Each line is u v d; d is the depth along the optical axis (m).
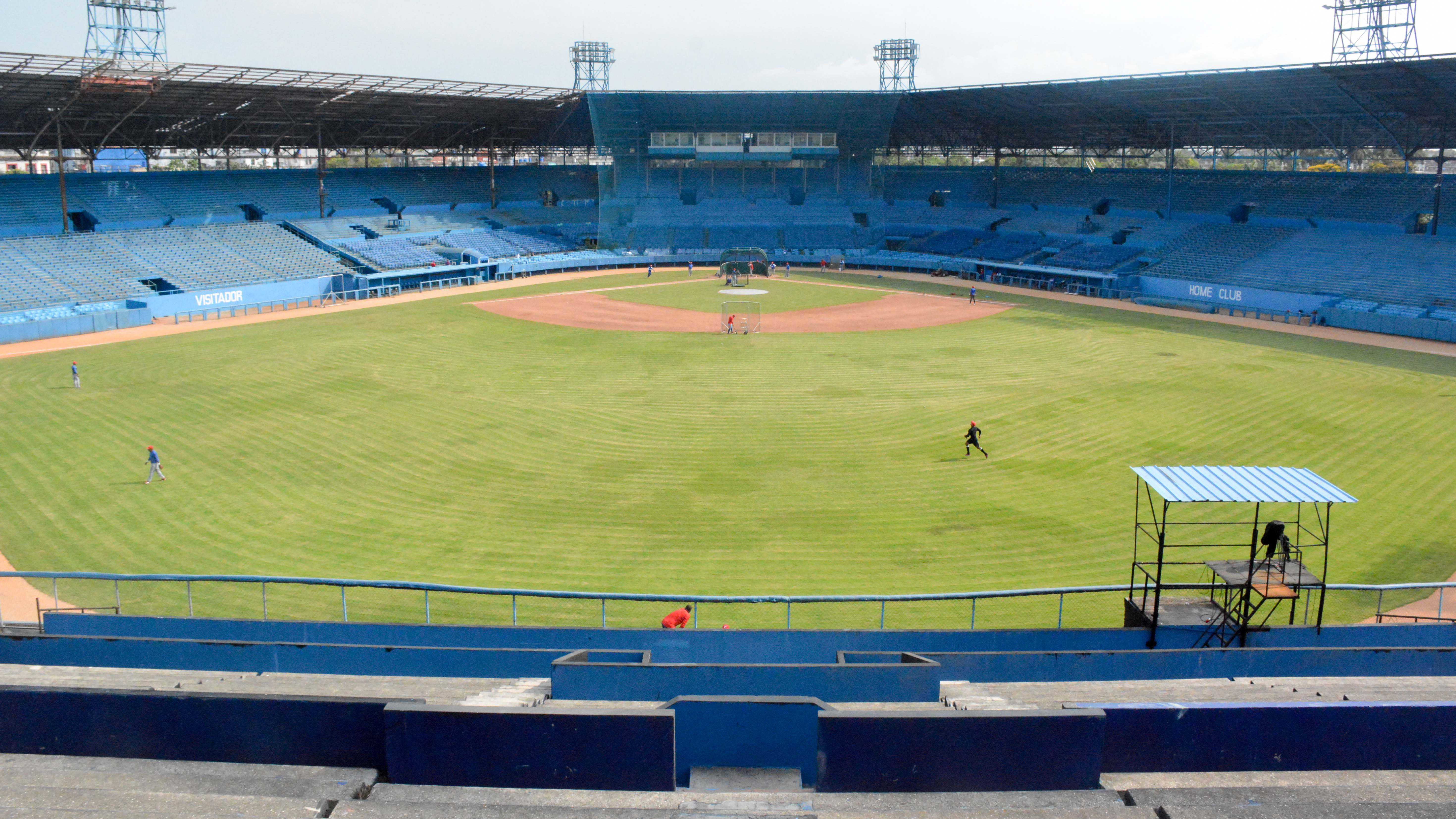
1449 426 42.22
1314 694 13.52
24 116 76.81
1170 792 6.86
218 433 41.34
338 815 6.56
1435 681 14.53
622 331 71.12
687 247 118.19
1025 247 106.44
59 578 23.88
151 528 30.58
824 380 53.19
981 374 54.84
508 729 7.30
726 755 9.11
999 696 13.29
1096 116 97.81
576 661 14.68
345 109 92.38
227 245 87.31
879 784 7.29
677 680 13.41
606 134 112.62
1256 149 95.56
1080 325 73.88
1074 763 7.32
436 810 6.59
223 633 20.27
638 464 37.41
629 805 7.09
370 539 29.72
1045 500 33.31
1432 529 30.27
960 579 26.84
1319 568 27.38
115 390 49.50
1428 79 68.50
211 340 65.25
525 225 117.94
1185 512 32.12
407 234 103.81
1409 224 82.88
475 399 47.78
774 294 93.56
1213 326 72.88
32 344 63.62
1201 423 42.91
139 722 7.93
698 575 27.08
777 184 123.12
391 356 59.41
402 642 19.22
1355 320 70.88
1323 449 38.88
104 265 77.06
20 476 35.62
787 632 18.56
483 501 33.19
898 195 130.50
